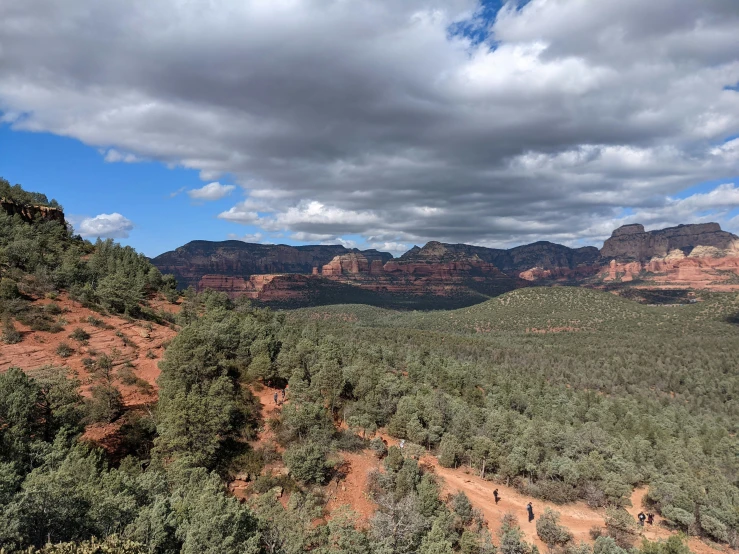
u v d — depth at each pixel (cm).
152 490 2878
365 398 5706
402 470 4209
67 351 5162
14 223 8150
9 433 2916
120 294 7081
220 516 2369
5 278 6159
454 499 4156
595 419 8706
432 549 2972
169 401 4097
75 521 2166
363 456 4647
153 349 6062
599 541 3666
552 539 3881
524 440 5638
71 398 3738
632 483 5619
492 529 4016
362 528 3538
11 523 1889
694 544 4338
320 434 4503
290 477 3962
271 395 5472
